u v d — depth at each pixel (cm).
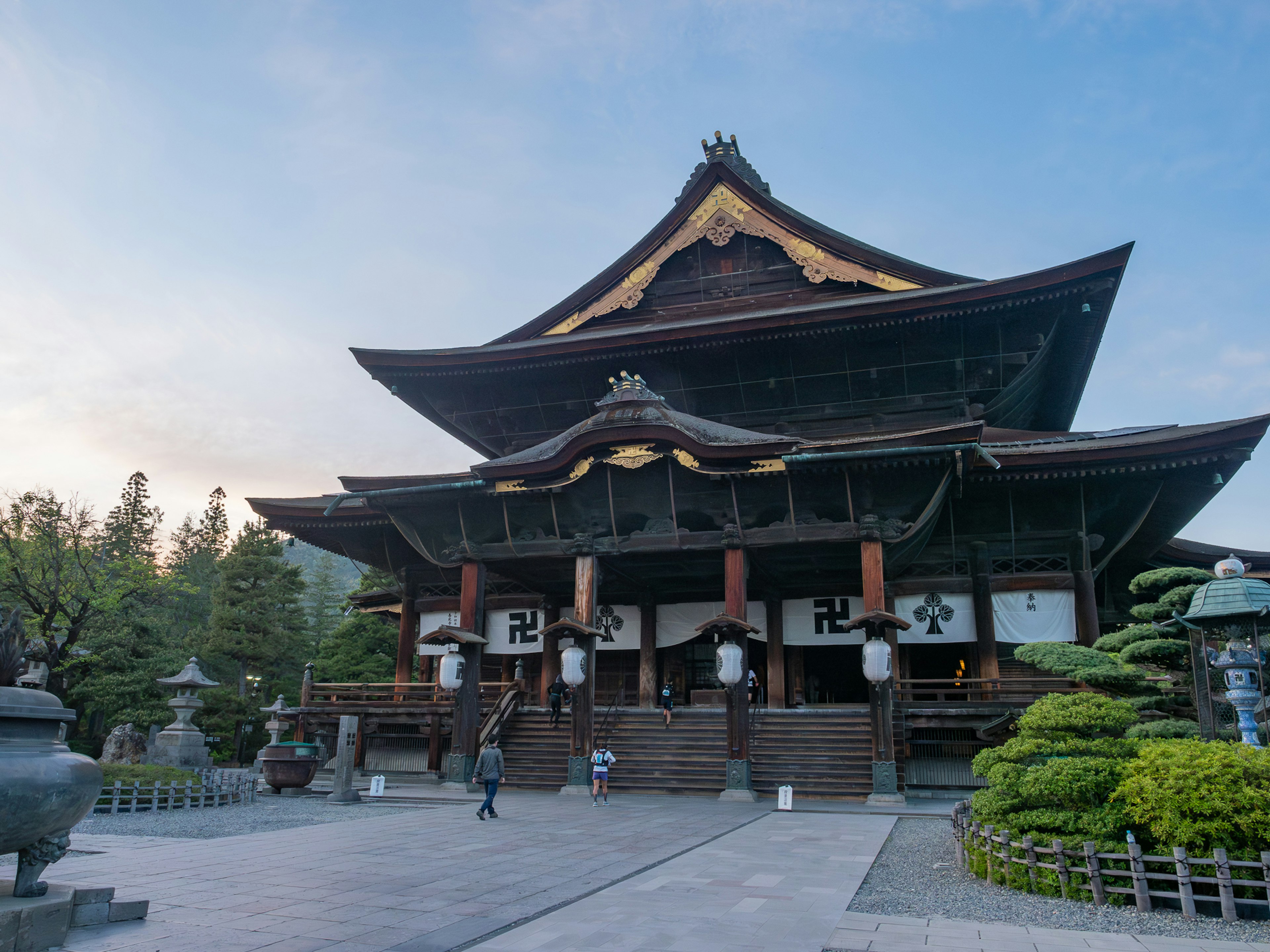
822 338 3547
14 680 855
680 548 2844
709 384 3791
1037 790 1177
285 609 6881
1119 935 896
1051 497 3142
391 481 3569
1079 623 3108
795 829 1809
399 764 3428
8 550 4638
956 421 3547
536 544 3005
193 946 835
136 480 9888
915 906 1041
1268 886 940
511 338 4141
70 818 838
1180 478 3034
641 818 1988
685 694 4044
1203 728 1402
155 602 5747
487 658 4366
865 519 2680
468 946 846
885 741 2441
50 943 817
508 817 2016
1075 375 3962
